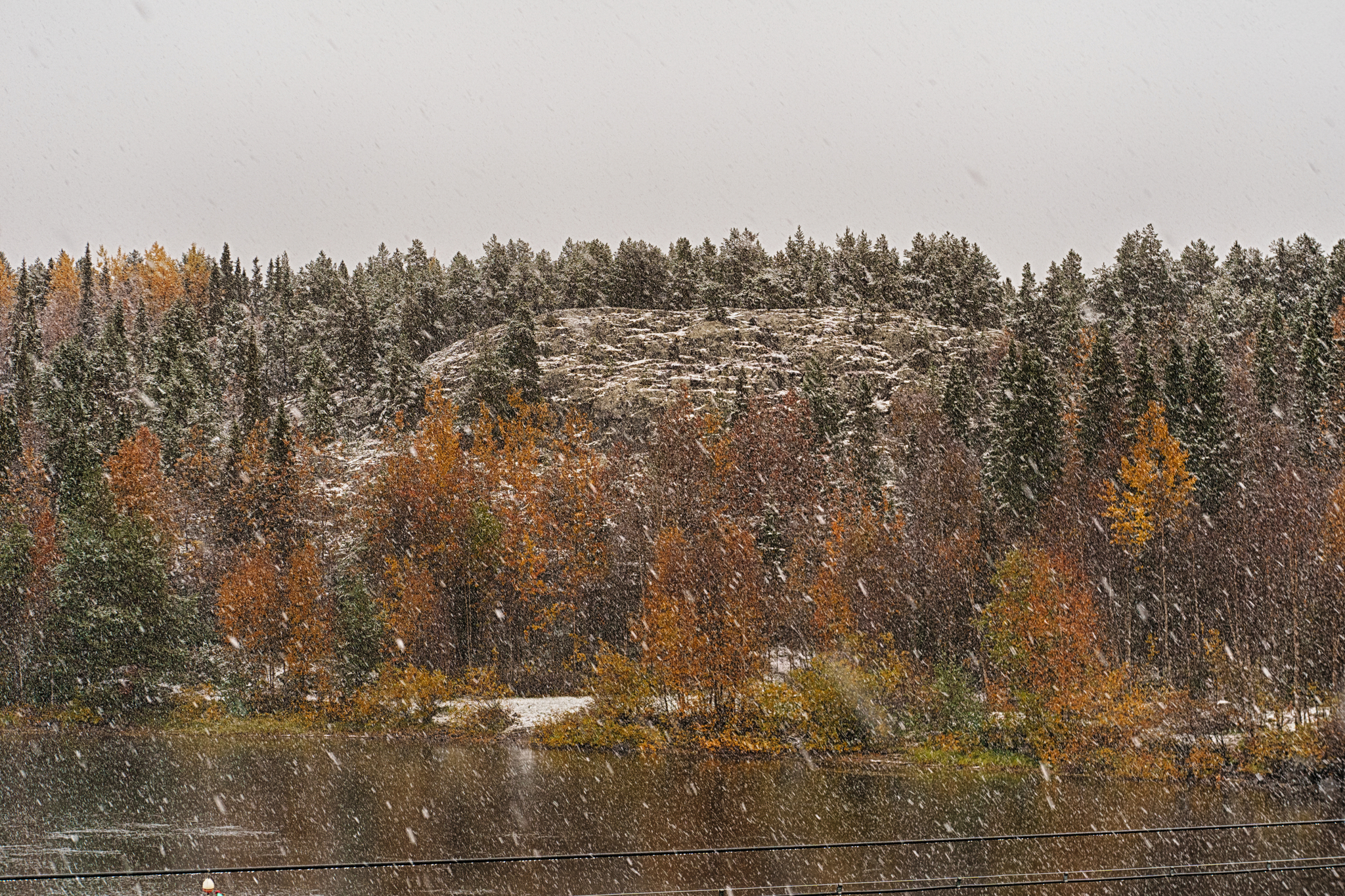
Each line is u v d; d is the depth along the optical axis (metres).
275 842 41.59
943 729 58.41
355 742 65.25
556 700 72.06
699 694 61.03
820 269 185.88
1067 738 53.56
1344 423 86.06
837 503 87.00
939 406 120.75
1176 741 51.78
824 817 45.44
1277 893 35.09
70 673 72.31
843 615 63.50
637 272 183.12
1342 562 58.84
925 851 40.28
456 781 53.19
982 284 182.50
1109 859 38.91
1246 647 60.44
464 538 77.75
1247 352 115.69
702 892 35.41
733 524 72.12
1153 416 70.56
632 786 51.88
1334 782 48.25
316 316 180.62
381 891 35.44
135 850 40.25
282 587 75.56
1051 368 118.75
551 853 40.00
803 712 59.06
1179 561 69.00
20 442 113.25
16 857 39.41
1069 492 77.69
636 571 81.00
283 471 99.25
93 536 74.44
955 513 80.81
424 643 74.12
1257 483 77.62
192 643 76.56
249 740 66.31
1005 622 57.25
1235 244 183.38
